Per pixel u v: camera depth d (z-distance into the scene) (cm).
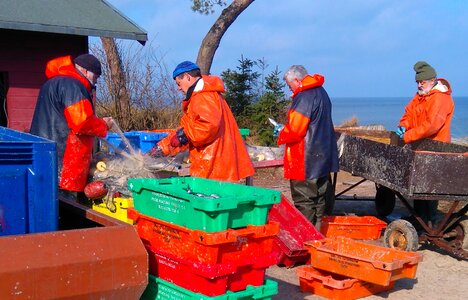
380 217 874
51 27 862
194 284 353
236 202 345
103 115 1458
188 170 612
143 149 767
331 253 547
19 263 282
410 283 592
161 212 376
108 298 311
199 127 535
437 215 862
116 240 316
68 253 298
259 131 1520
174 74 552
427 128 750
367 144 707
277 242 617
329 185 812
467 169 650
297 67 658
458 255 654
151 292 383
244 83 1627
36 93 944
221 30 1438
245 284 369
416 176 634
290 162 665
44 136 521
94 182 526
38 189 340
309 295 545
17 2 897
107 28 914
